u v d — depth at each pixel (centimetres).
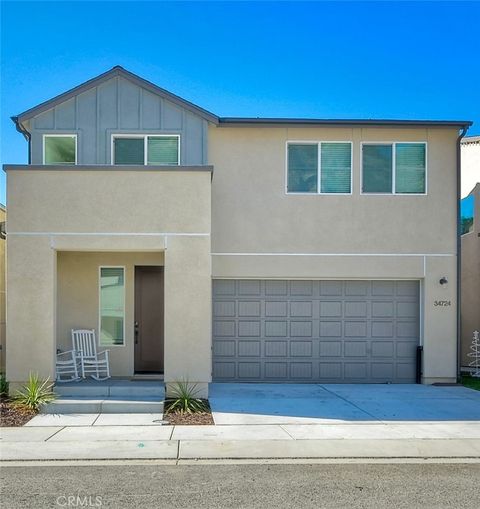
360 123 1415
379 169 1443
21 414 1028
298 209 1421
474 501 632
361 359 1438
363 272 1423
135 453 810
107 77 1372
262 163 1420
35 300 1142
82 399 1090
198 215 1172
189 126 1384
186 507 608
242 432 928
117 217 1164
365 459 802
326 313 1438
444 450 844
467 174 1998
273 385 1379
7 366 1130
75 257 1349
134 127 1376
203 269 1166
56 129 1369
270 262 1410
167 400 1119
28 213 1152
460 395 1267
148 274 1387
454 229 1448
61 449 826
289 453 820
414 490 670
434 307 1434
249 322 1424
